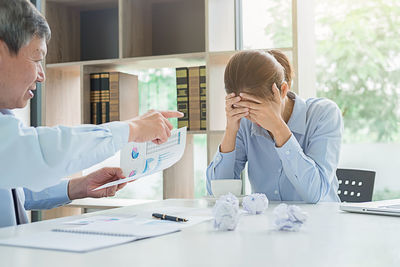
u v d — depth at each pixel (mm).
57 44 2734
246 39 2781
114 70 2766
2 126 908
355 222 990
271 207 1324
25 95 1182
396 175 2820
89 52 2924
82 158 963
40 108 2936
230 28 2654
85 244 749
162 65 2609
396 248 714
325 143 1599
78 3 2750
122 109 2555
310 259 641
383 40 2895
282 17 2709
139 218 1078
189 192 2627
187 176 2605
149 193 2748
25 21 1091
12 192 1286
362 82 2924
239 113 1567
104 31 2898
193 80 2375
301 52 2607
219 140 2467
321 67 3008
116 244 757
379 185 2852
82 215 1162
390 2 2883
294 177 1488
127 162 1341
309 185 1466
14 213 1240
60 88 2736
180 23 2756
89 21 2922
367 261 626
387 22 2889
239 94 1514
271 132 1641
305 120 1663
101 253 695
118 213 1190
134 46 2615
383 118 2879
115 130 1016
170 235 852
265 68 1492
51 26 2701
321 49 3008
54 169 928
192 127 2383
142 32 2697
